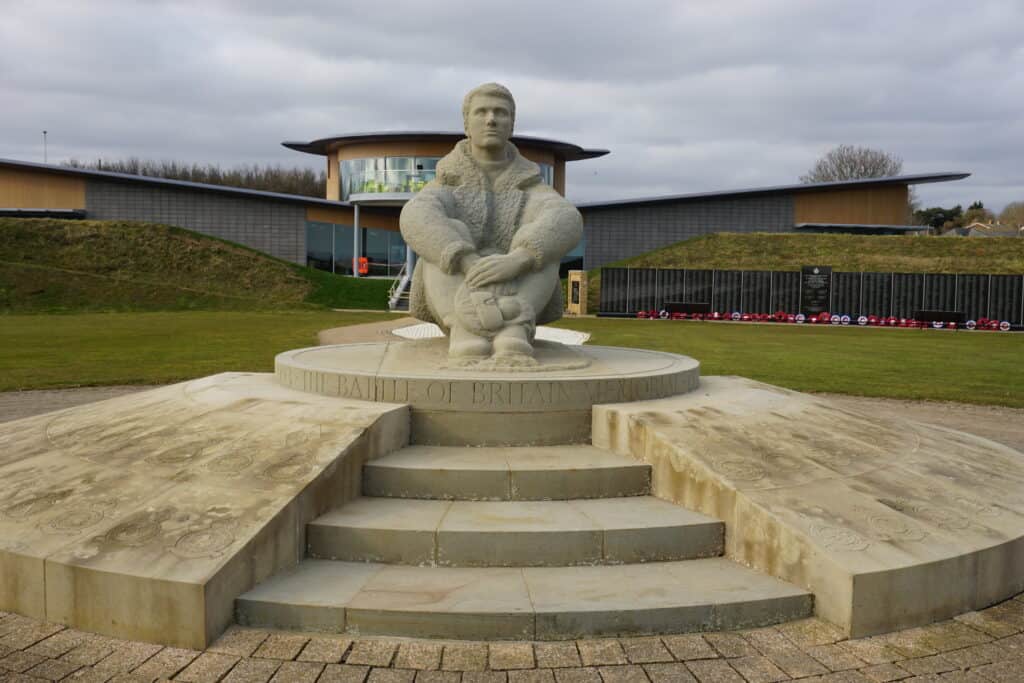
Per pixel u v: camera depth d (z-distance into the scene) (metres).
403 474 5.28
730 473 4.95
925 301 33.59
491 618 3.92
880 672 3.66
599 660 3.74
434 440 6.02
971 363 17.39
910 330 31.02
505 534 4.58
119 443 5.52
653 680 3.57
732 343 21.84
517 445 6.01
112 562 4.01
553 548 4.61
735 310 35.66
